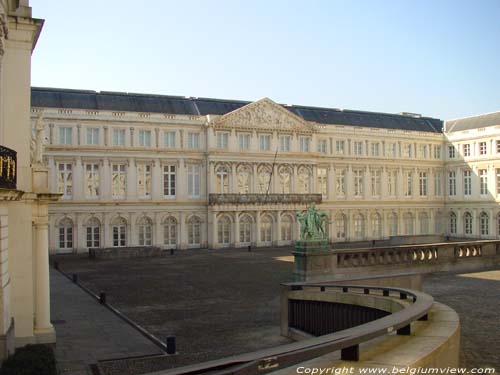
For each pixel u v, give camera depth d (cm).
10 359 1559
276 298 3067
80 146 6544
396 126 8788
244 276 4141
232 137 7288
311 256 2948
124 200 6781
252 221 7388
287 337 2017
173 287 3625
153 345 2072
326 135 7981
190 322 2483
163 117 6975
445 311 1220
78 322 2534
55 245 6481
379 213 8375
